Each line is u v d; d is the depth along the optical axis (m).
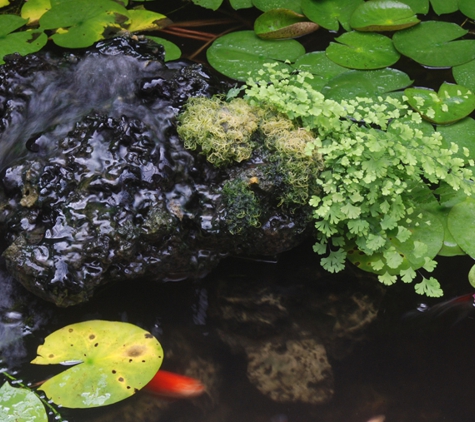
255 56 2.57
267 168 1.80
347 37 2.64
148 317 1.83
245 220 1.79
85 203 1.72
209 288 1.92
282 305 1.88
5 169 1.82
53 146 1.84
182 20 2.92
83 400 1.57
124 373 1.62
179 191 1.83
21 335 1.75
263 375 1.70
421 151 1.84
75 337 1.71
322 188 1.85
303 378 1.69
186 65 2.28
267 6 2.85
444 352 1.75
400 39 2.62
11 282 1.87
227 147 1.77
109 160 1.76
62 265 1.66
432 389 1.66
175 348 1.75
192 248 1.87
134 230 1.73
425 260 1.87
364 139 1.88
